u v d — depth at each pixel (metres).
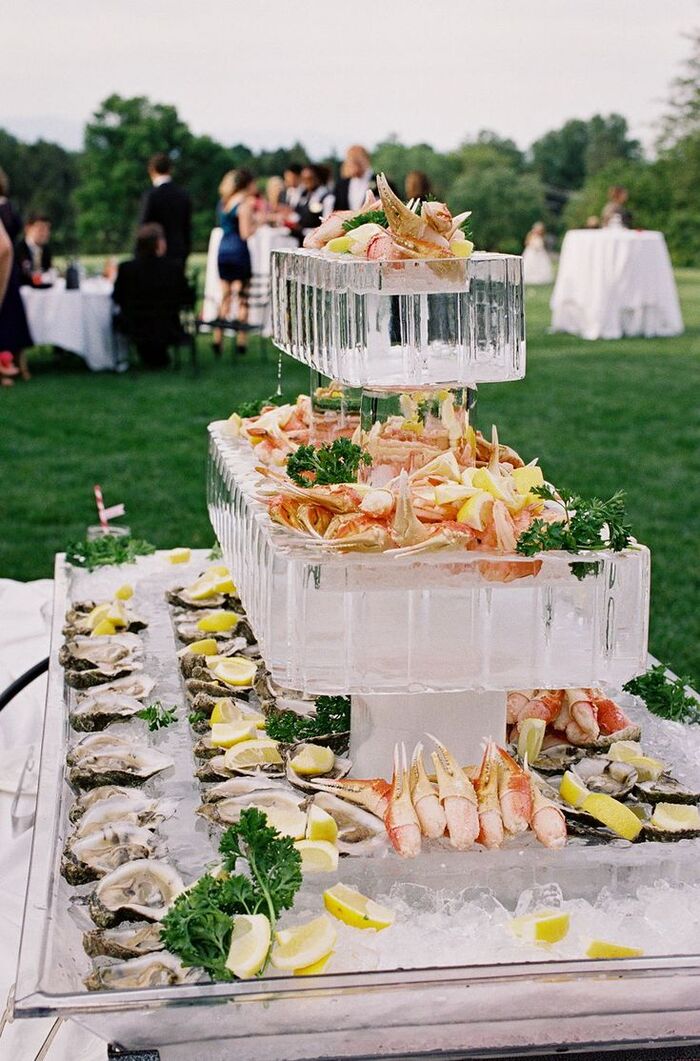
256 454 2.26
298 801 1.70
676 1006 1.34
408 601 1.50
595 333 12.68
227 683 2.18
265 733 1.96
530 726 1.88
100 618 2.53
